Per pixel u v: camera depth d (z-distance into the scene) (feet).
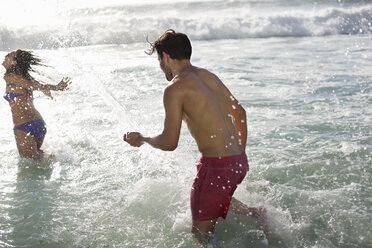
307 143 25.02
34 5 78.79
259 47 62.64
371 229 15.90
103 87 38.09
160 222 17.10
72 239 15.83
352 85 37.42
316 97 34.27
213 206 15.11
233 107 16.71
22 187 20.53
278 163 22.31
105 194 19.71
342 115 29.68
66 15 79.15
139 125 28.07
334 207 17.62
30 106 24.12
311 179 20.45
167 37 16.08
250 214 16.71
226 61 50.03
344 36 73.97
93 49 61.82
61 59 50.62
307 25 79.00
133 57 54.24
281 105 32.48
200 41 71.26
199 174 15.57
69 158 24.18
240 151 15.79
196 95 15.07
